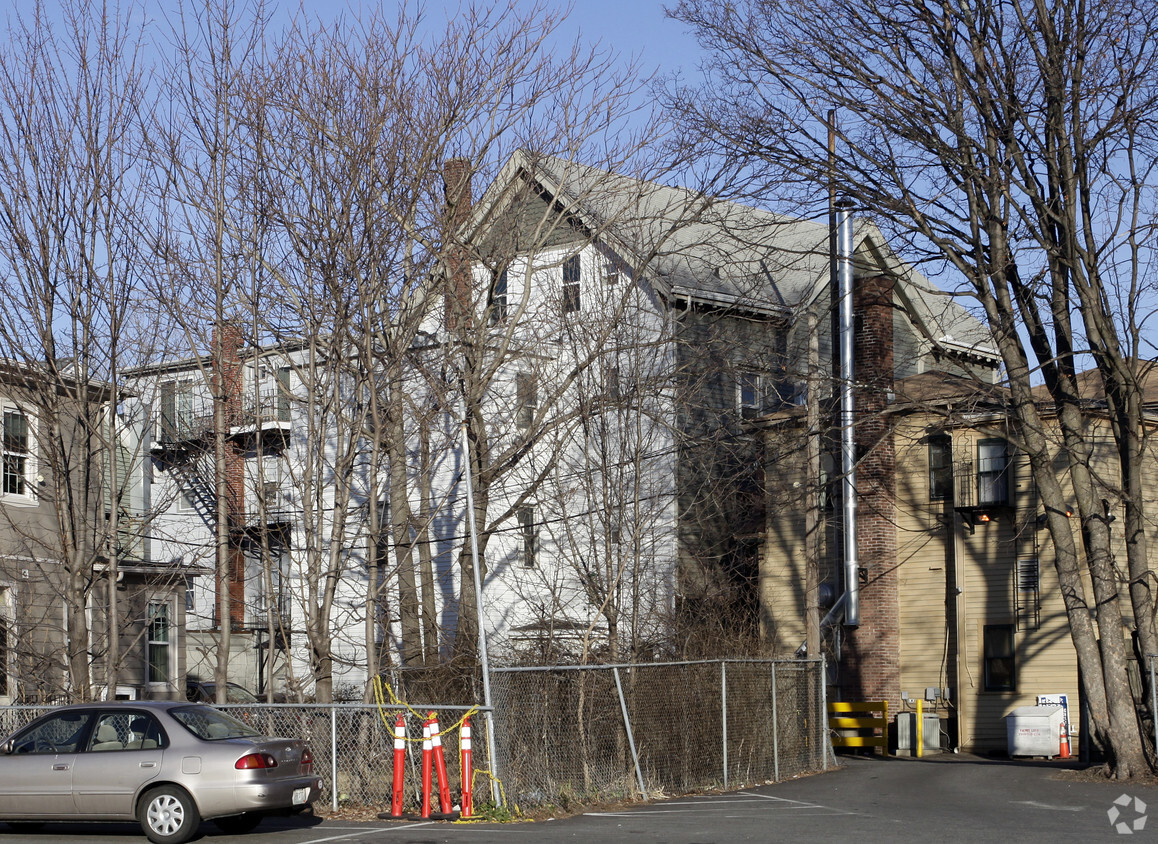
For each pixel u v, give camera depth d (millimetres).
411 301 23109
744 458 31172
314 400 21828
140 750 13711
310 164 20984
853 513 29531
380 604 24484
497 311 29500
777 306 32906
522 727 16703
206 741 13695
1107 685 21453
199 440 26859
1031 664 29484
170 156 21172
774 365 33125
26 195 20422
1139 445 21938
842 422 27281
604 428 25109
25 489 26219
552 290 27906
